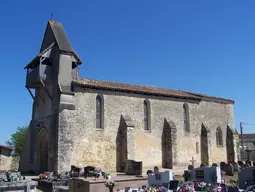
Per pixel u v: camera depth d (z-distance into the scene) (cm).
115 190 1672
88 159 2625
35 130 2989
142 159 2958
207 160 3450
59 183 1852
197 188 1480
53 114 2639
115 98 2905
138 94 3067
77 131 2608
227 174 2564
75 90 2677
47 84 2789
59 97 2588
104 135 2762
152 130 3103
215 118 3741
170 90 3559
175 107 3350
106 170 2711
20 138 5666
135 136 2956
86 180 1542
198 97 3553
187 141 3366
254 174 1669
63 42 2786
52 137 2592
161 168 3053
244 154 4534
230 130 3812
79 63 2869
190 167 2723
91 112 2723
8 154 3638
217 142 3706
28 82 2911
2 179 1556
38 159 2869
